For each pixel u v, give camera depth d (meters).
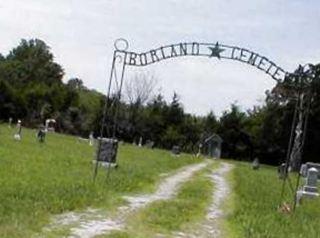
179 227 16.58
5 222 13.17
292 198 29.83
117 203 19.53
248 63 25.39
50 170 26.50
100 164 33.06
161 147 100.19
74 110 103.50
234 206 23.89
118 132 97.06
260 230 17.44
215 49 25.45
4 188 18.23
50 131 88.44
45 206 15.97
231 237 16.28
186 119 103.19
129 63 26.53
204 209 21.50
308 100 26.14
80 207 17.38
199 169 47.94
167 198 23.75
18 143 44.31
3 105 96.12
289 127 93.88
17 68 124.50
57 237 12.91
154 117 101.56
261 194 30.33
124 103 98.81
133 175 30.41
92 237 13.48
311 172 34.06
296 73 25.33
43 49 132.12
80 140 70.12
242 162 88.00
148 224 16.42
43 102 102.00
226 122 101.25
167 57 26.06
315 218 23.06
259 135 98.25
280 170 56.44
